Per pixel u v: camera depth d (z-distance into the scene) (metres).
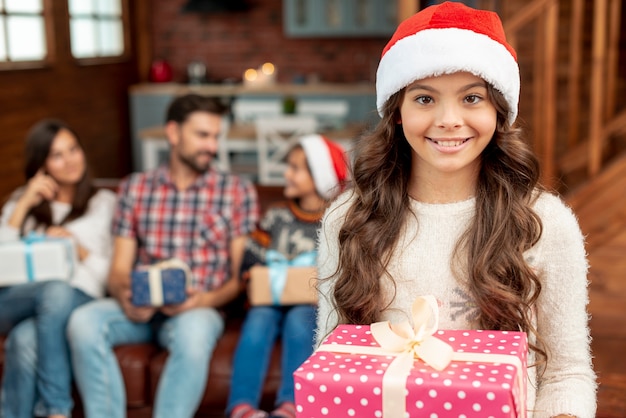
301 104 5.66
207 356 2.53
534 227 1.15
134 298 2.57
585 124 4.68
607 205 3.67
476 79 1.09
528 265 1.17
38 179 2.87
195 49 7.95
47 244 2.69
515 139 1.17
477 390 0.90
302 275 2.56
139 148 7.64
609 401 2.50
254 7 7.76
